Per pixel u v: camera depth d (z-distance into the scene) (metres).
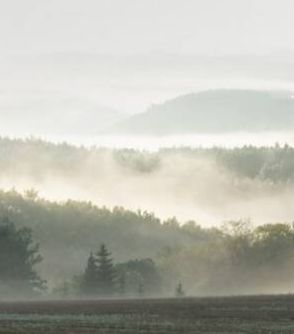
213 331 128.75
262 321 147.00
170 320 149.12
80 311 179.38
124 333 125.38
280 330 130.38
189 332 127.06
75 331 127.44
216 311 174.00
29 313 172.75
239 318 154.00
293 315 161.25
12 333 124.00
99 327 134.00
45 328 131.88
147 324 140.38
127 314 167.50
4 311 181.00
